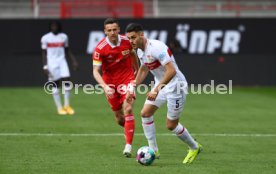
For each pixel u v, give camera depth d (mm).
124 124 40656
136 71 40250
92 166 33406
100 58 38125
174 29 88500
